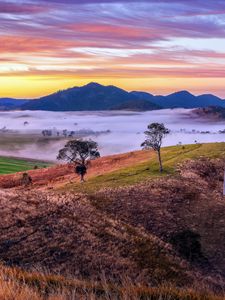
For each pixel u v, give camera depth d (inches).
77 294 337.7
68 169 5556.1
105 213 2522.1
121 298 363.6
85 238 1787.6
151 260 1791.3
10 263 1412.4
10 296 296.5
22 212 1950.1
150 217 2576.3
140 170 4023.1
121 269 1568.7
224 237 2321.6
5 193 2326.5
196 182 3555.6
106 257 1642.5
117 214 2571.4
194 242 2229.3
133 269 1604.3
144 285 426.9
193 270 1860.2
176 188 3253.0
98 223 2112.5
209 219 2613.2
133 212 2632.9
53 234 1749.5
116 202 2802.7
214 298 410.6
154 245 2015.3
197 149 5113.2
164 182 3415.4
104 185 3316.9
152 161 4569.4
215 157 4539.9
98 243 1785.2
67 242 1688.0
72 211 2203.5
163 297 392.8
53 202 2282.2
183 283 1620.3
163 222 2511.1
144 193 3065.9
